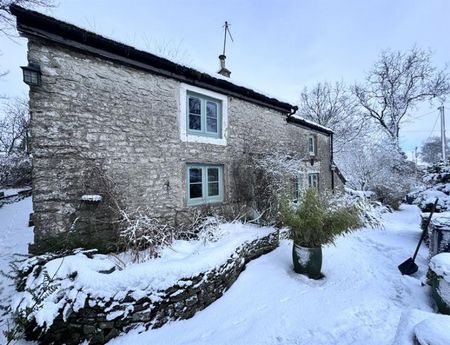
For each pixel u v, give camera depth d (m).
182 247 3.94
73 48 3.58
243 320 2.89
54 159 3.42
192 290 3.01
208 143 5.50
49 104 3.38
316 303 3.23
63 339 2.50
